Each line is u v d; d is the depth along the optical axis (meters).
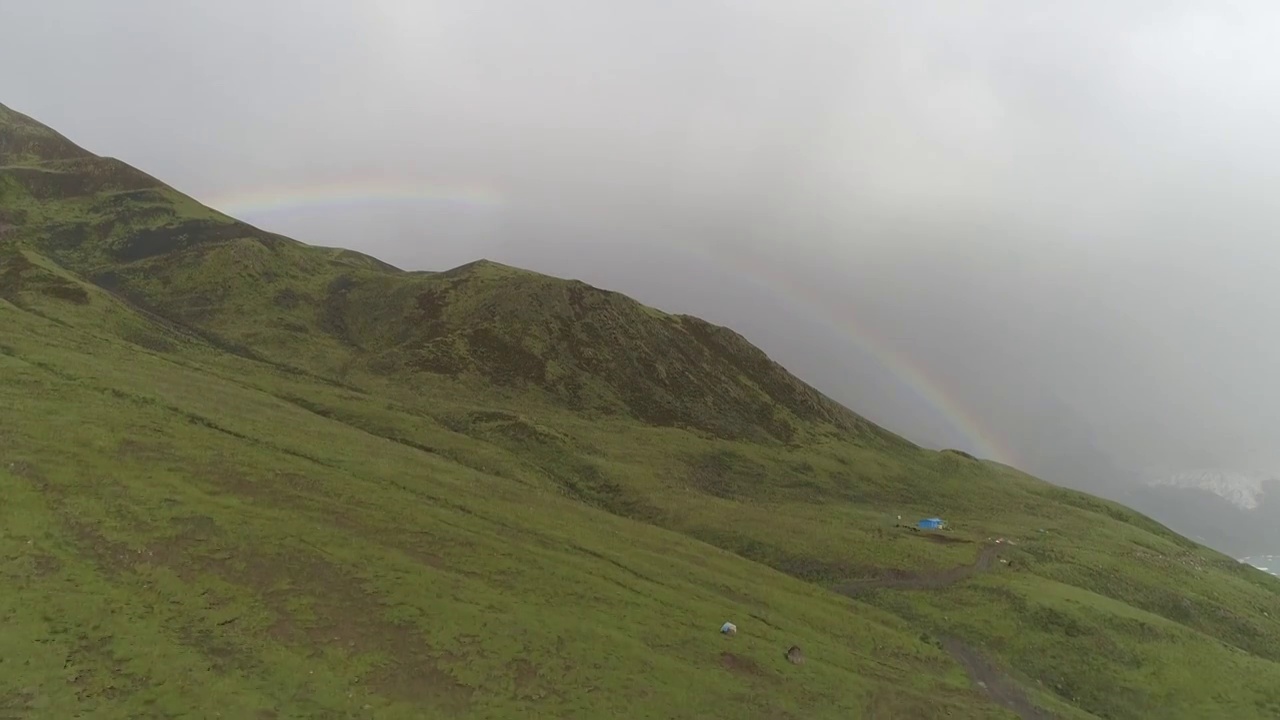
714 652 46.09
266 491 48.66
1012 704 55.75
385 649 35.72
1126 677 65.38
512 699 34.81
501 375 152.00
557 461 110.94
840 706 44.38
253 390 86.94
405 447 80.56
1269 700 63.56
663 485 112.19
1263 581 146.25
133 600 33.25
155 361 83.06
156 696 27.45
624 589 51.97
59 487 40.66
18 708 24.69
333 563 41.84
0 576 31.64
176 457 49.41
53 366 61.38
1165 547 136.12
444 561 46.94
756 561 85.31
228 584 36.97
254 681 30.33
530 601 44.97
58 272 114.56
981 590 81.44
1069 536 125.31
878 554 91.38
